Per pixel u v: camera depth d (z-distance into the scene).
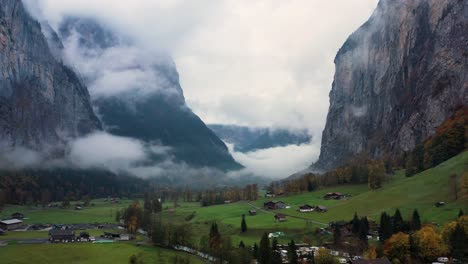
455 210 195.75
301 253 182.12
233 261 173.00
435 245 159.88
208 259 191.38
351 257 172.12
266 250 168.38
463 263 152.62
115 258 189.00
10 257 181.88
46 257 186.62
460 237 158.62
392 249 164.00
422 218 197.25
